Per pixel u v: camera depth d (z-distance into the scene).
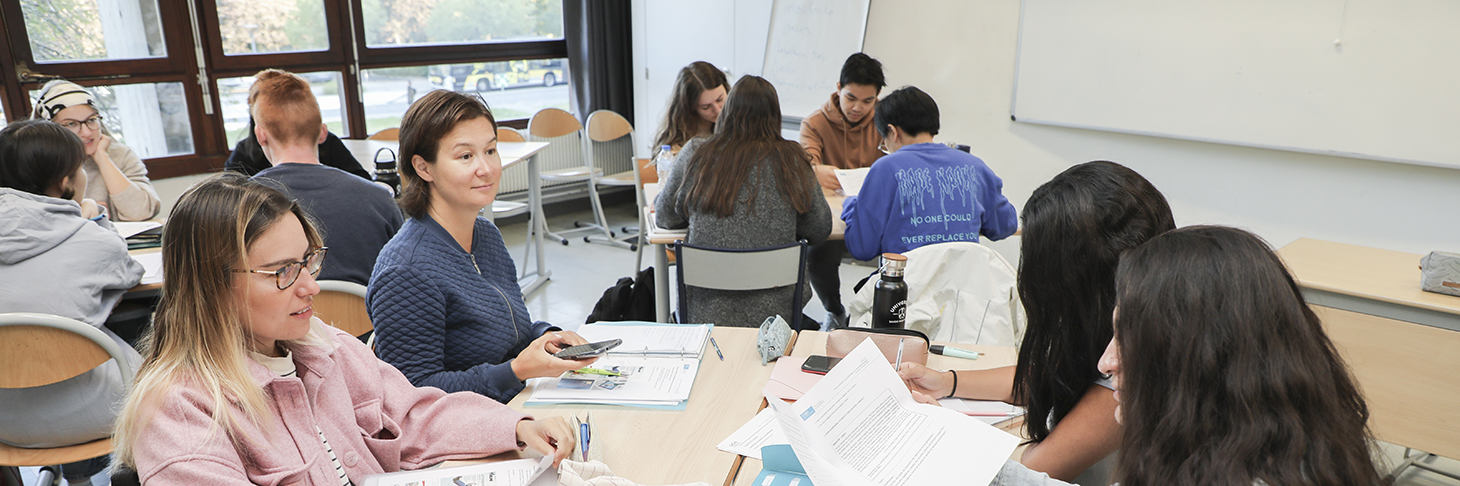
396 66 4.82
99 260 1.92
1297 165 3.10
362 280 2.30
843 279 4.16
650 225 2.84
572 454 1.19
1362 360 2.19
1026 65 3.74
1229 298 0.71
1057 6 3.57
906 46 4.17
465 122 1.45
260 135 2.31
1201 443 0.71
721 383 1.46
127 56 4.05
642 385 1.43
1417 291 2.14
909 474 1.00
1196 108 3.27
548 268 4.42
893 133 2.58
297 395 1.06
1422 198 2.84
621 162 5.78
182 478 0.89
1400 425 2.15
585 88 5.38
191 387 0.94
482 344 1.55
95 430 1.80
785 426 0.96
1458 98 2.65
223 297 0.96
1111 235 1.09
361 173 3.32
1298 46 2.96
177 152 4.30
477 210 1.56
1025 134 3.85
